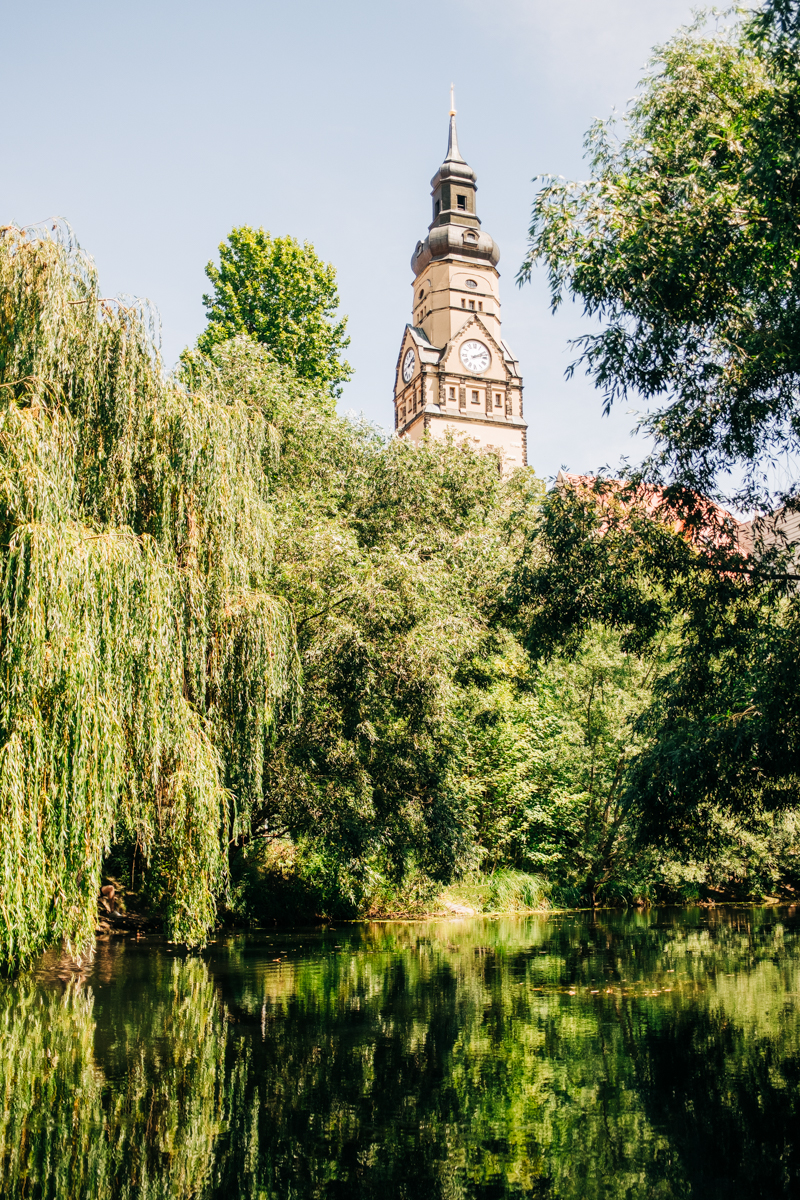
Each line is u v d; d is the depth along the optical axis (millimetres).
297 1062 10836
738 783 12828
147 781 11281
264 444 16141
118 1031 12328
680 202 10906
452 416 73375
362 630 17531
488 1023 13016
